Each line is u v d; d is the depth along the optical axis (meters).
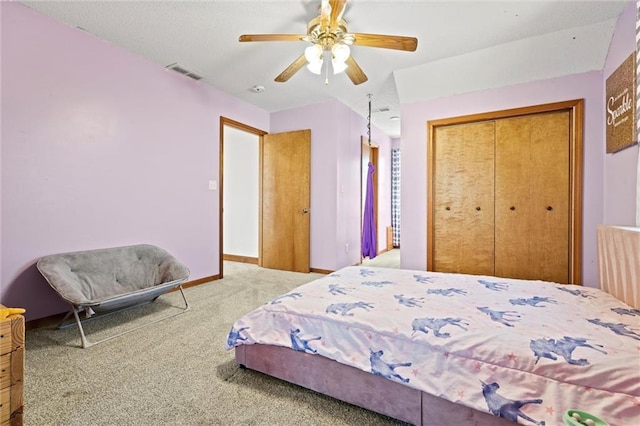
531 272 2.96
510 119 3.03
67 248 2.43
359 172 4.94
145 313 2.59
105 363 1.75
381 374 1.23
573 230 2.74
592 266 2.67
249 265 4.88
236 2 2.16
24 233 2.20
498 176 3.10
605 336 1.09
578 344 1.03
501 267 3.10
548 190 2.88
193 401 1.41
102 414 1.32
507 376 1.02
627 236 1.48
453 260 3.34
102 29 2.50
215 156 3.78
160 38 2.63
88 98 2.55
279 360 1.53
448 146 3.34
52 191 2.34
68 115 2.43
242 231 5.25
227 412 1.34
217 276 3.84
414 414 1.19
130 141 2.87
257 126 4.48
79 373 1.64
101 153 2.65
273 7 2.21
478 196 3.20
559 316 1.30
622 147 2.23
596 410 0.89
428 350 1.17
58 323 2.35
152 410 1.34
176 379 1.59
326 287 1.82
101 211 2.65
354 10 2.22
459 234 3.30
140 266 2.75
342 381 1.36
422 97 3.39
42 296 2.30
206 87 3.65
